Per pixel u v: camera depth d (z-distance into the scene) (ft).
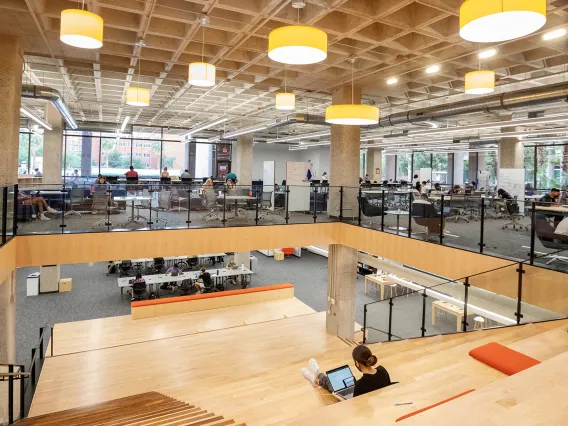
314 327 37.60
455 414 7.36
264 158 92.99
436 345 19.34
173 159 81.71
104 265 57.26
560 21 20.93
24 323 36.17
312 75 33.37
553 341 14.92
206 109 51.06
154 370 28.32
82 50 27.76
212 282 46.44
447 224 27.73
